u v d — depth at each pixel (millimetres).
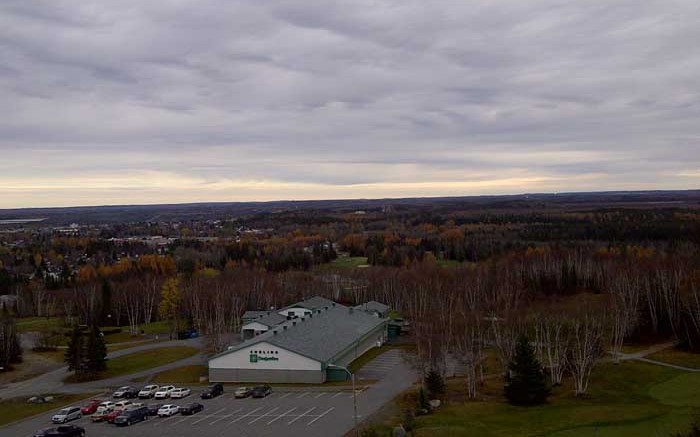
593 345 83188
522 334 84938
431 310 132375
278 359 92875
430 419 69312
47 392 92750
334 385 89500
